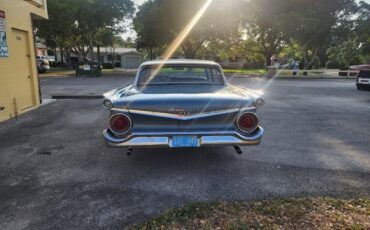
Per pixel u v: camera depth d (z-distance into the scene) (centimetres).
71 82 1888
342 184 368
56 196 340
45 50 5484
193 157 462
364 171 409
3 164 439
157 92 422
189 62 511
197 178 387
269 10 2928
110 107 377
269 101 1077
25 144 534
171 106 369
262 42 3575
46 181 380
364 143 542
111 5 3161
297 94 1305
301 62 4012
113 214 300
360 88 1277
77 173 405
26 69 855
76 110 863
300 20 2595
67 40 3984
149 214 299
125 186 364
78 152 490
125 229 275
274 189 353
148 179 384
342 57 4675
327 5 2739
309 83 1967
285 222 279
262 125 680
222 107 376
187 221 282
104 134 383
